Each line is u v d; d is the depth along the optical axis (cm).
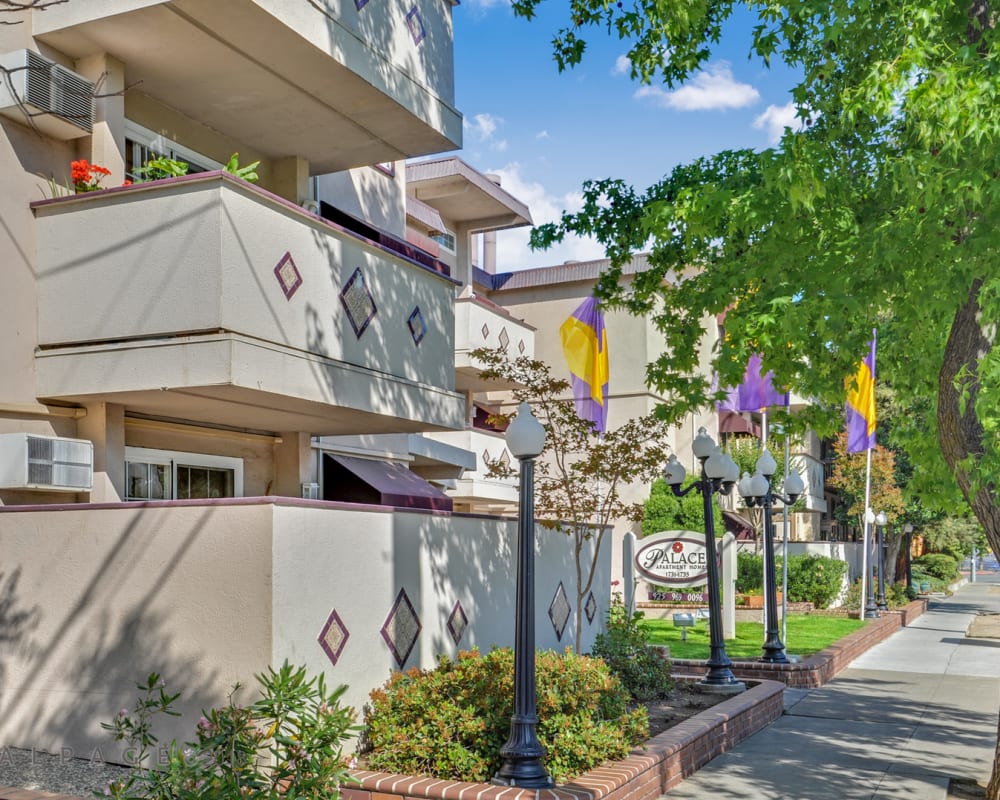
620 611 1458
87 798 688
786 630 2328
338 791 654
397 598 922
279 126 1202
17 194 908
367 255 1066
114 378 885
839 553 3588
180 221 869
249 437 1206
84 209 905
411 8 1192
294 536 785
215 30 962
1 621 830
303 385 948
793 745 1142
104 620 801
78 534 816
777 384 1223
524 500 801
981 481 836
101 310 893
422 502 1415
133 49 991
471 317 1959
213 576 773
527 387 1413
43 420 912
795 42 1021
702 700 1272
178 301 864
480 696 848
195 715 765
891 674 1808
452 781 773
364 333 1055
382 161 1330
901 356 1205
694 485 1431
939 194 797
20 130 916
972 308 863
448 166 2219
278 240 926
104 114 979
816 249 974
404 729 819
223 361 849
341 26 1046
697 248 1185
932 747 1141
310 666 793
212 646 768
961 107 730
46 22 948
